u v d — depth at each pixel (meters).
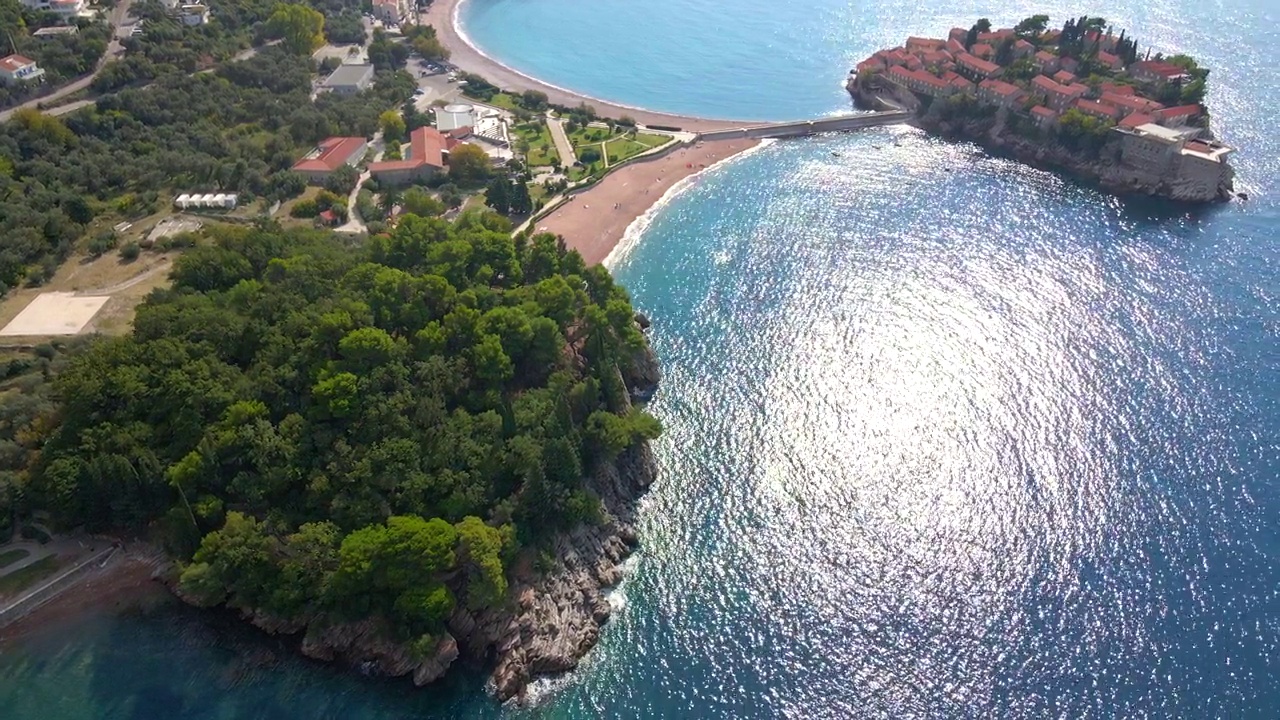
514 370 145.50
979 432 151.62
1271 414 153.12
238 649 119.75
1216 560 127.44
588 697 114.56
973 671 114.19
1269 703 108.69
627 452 145.88
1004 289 192.12
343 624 118.25
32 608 124.81
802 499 141.62
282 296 145.38
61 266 177.50
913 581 126.81
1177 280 194.38
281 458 124.62
